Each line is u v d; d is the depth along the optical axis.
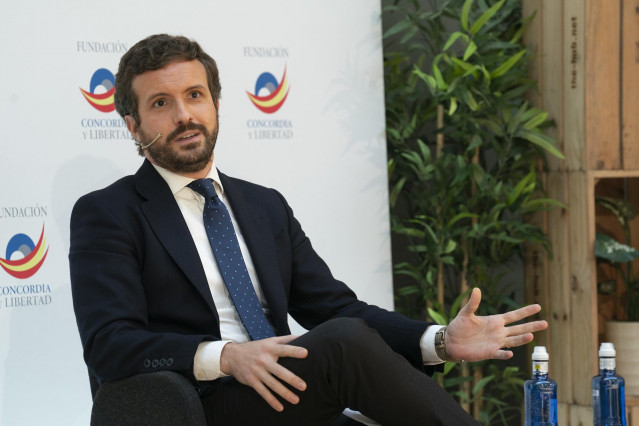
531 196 7.57
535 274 7.65
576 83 7.06
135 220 4.38
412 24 7.30
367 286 6.76
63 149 5.77
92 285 4.16
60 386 5.71
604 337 7.67
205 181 4.61
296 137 6.55
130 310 4.12
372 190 6.81
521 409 7.68
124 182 4.57
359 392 3.78
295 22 6.55
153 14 6.05
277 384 3.78
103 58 5.89
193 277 4.32
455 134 7.26
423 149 7.17
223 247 4.54
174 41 4.55
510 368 7.30
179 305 4.32
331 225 6.65
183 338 3.92
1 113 5.58
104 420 3.96
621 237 7.76
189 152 4.48
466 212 7.37
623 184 7.77
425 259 7.37
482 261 7.46
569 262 7.23
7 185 5.59
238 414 3.98
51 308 5.70
